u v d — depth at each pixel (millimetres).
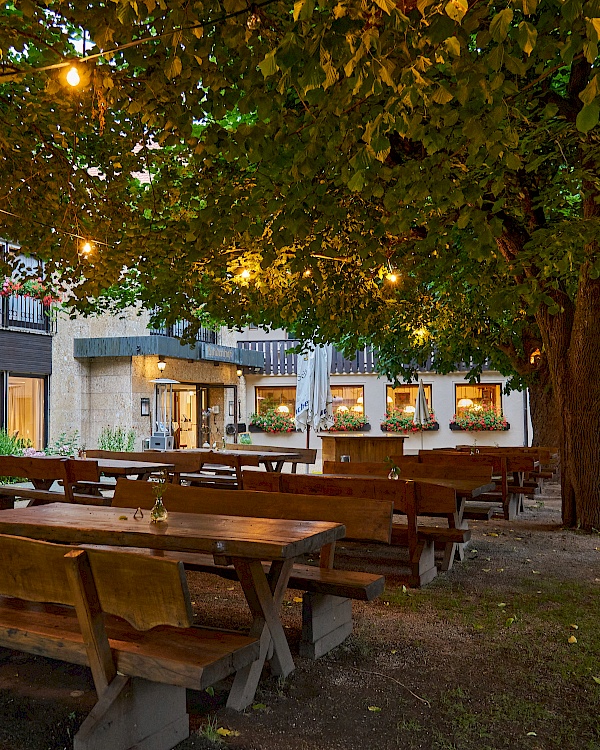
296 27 3803
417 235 9438
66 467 7645
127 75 5750
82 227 8430
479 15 3703
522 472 10594
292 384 27172
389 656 4184
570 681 3814
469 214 5547
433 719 3320
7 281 14328
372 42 3260
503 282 9461
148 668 2764
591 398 9094
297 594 5707
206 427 24359
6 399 17375
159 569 2656
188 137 6051
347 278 10195
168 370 21281
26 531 3873
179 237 8695
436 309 14031
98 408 20266
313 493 6094
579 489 9203
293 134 5285
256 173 6461
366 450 14953
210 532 3553
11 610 3533
